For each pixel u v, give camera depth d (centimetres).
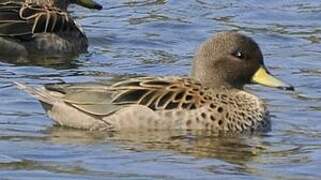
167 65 2188
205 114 1755
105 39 2406
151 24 2495
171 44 2359
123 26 2492
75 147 1666
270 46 2344
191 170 1570
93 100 1759
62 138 1706
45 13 2384
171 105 1752
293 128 1788
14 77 2088
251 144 1700
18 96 1911
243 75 1806
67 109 1762
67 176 1543
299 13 2588
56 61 2272
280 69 2156
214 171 1568
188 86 1780
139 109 1747
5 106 1858
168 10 2597
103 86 1773
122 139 1706
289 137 1739
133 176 1544
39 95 1788
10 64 2230
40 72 2144
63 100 1770
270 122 1797
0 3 2414
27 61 2272
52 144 1675
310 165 1594
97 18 2567
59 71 2155
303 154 1647
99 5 2533
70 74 2125
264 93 1975
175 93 1761
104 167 1581
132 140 1702
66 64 2230
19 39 2348
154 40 2386
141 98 1753
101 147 1666
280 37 2408
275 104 1911
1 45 2339
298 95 1970
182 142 1698
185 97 1759
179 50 2317
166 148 1667
